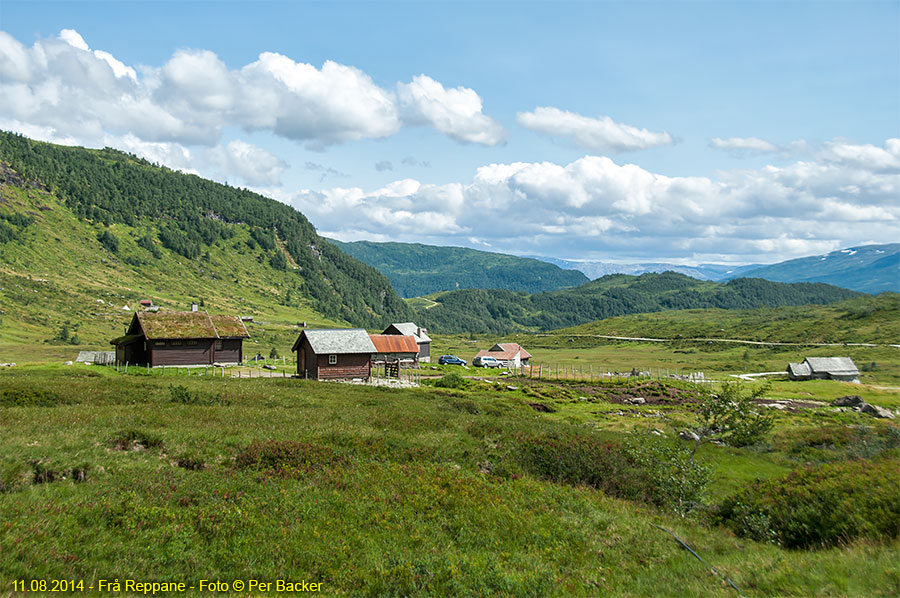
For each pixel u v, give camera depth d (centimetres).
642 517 1938
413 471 2195
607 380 9075
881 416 7031
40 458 1823
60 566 1191
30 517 1377
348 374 8175
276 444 2312
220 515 1558
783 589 1272
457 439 2814
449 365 11625
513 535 1667
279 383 6131
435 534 1620
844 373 12238
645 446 2728
